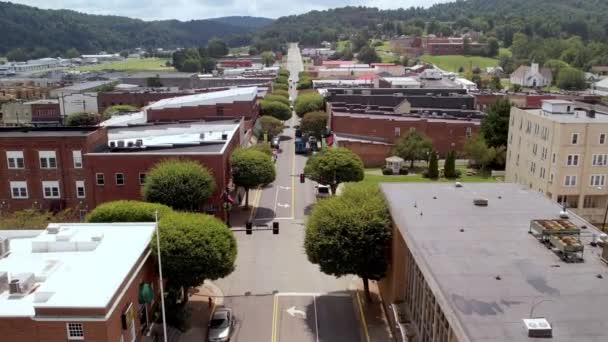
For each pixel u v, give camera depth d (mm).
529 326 20594
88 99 147875
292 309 42281
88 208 62219
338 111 110938
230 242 39750
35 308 27766
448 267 26906
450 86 163875
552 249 29312
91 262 34062
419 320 32688
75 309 27781
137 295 33781
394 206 37406
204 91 152125
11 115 142625
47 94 180375
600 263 27500
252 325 39781
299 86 186500
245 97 106875
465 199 39094
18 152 61156
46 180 61812
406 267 36750
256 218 65562
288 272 49469
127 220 45594
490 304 23047
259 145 91688
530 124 71312
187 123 84938
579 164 63594
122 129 80750
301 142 107688
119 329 30172
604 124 62375
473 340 20250
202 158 60031
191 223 38594
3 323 27984
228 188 64938
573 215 35531
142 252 35281
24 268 33688
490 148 90438
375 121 101875
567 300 23438
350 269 39125
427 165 97125
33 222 49844
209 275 37562
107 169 60781
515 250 29156
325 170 66750
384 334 38406
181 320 38281
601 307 22812
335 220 39500
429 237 31125
